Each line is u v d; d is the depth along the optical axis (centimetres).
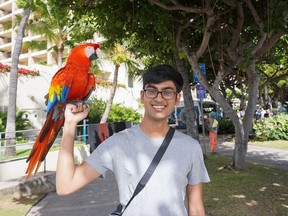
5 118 1504
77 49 245
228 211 520
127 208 185
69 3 670
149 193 183
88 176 195
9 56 4516
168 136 198
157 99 196
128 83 2734
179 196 188
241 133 840
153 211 181
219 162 977
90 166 196
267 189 652
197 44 877
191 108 1009
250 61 723
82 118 203
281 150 1295
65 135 197
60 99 223
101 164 195
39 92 1831
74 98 239
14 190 654
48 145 206
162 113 196
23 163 878
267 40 723
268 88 2797
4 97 1639
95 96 2228
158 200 183
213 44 848
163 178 186
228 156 1132
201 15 720
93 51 247
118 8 699
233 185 685
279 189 652
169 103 197
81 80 235
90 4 686
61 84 225
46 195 680
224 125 2036
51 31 1762
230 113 813
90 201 627
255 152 1246
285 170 864
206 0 640
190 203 204
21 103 1716
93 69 1986
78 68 236
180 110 2281
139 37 856
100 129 782
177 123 2266
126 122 816
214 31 780
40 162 202
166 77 196
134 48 1161
